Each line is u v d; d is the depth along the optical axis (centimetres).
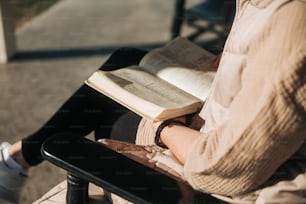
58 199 140
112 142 125
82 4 447
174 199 100
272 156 96
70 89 298
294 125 93
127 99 120
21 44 357
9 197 156
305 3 95
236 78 107
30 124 258
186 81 133
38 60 333
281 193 101
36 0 448
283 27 95
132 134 143
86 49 354
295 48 92
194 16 306
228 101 110
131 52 156
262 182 101
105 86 124
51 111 272
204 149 103
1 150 154
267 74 94
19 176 155
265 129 93
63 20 408
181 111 119
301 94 92
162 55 144
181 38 154
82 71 321
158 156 119
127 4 454
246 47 104
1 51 324
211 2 310
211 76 136
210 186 103
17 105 276
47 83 303
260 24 101
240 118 96
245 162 97
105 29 394
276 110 93
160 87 129
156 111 115
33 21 403
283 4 96
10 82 302
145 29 399
